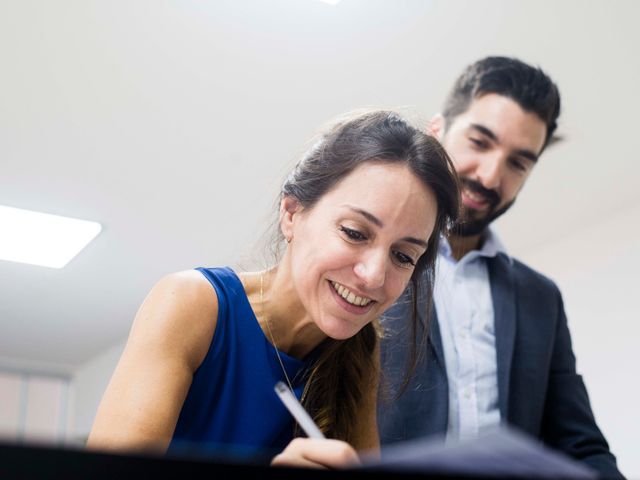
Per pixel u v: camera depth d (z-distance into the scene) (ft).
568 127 8.74
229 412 3.52
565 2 7.52
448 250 6.07
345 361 3.92
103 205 10.90
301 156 3.74
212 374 3.47
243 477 1.48
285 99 8.95
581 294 10.64
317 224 3.43
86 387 17.54
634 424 9.78
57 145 9.61
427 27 7.89
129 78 8.57
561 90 8.40
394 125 3.54
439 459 1.59
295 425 3.69
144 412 2.99
